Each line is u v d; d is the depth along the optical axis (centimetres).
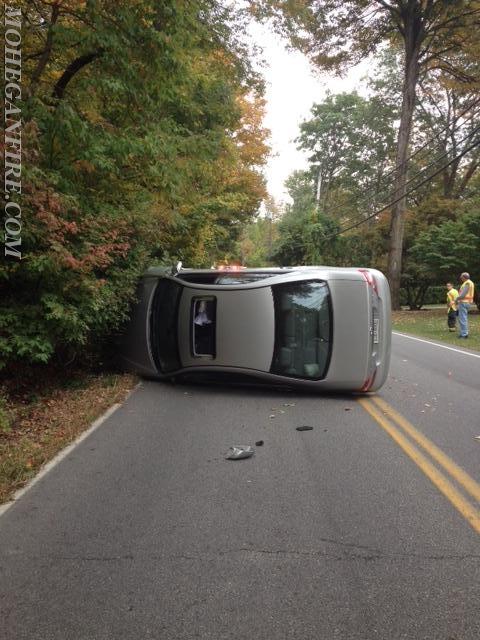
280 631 304
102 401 875
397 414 825
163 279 1070
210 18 1442
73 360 1039
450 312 2216
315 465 582
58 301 784
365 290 944
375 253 4562
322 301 948
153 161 1022
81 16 902
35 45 955
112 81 902
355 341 938
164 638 299
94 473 559
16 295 800
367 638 298
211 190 2189
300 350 955
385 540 410
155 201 1206
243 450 622
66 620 314
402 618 315
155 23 934
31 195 712
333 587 346
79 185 959
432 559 382
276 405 890
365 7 3294
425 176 4647
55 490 514
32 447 623
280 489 512
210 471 564
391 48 4294
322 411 845
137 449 641
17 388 878
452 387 1065
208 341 1007
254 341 965
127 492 507
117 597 336
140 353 1081
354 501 484
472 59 3534
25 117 803
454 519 447
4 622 312
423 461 595
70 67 970
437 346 1802
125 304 1012
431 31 3350
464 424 765
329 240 4888
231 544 404
